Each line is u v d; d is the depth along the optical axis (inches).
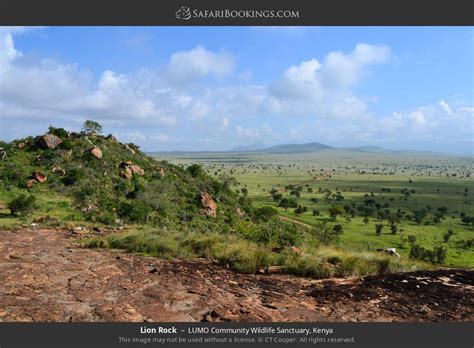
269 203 5600.4
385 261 439.8
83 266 392.2
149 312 273.3
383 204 6240.2
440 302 305.7
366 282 364.8
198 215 1695.4
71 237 606.5
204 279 361.4
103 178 1636.3
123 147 2113.7
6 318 253.1
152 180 1871.3
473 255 3009.4
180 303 292.0
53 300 288.0
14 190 1309.1
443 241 3590.1
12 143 1804.9
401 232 3954.2
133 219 1294.3
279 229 608.4
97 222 995.9
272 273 406.9
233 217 1900.8
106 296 301.7
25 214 977.5
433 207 6122.1
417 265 467.8
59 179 1503.4
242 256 437.7
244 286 344.2
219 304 292.2
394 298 314.7
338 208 4458.7
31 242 533.3
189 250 503.8
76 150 1797.5
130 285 332.5
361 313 282.7
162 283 341.4
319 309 289.9
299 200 6151.6
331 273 400.2
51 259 418.6
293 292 331.0
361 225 4227.4
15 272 354.9
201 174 2399.1
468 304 301.1
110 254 467.8
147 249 501.4
